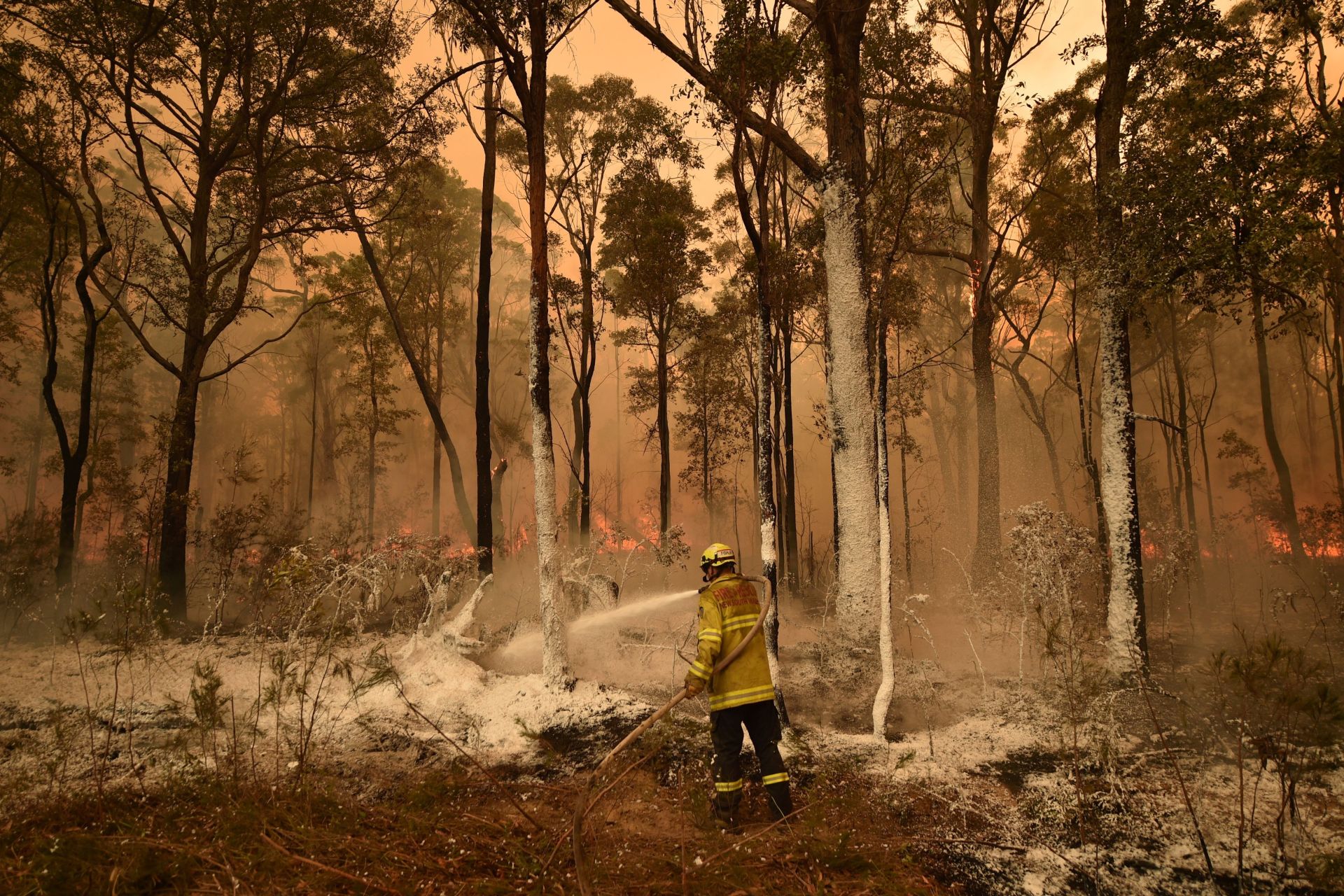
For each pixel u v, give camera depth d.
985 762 5.07
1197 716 5.81
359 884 3.26
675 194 17.67
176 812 3.89
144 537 15.09
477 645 6.82
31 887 3.08
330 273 22.73
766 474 6.04
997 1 13.16
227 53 14.45
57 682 6.22
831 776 4.75
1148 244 7.52
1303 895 3.44
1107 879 3.58
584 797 3.64
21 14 13.38
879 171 8.27
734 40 6.57
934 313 23.25
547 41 7.12
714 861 3.58
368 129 15.88
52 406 13.45
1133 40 8.23
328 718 5.47
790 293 15.70
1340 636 9.67
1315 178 7.41
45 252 17.77
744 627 4.41
